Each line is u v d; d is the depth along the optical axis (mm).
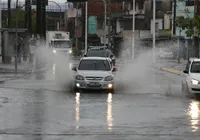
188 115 25922
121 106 29625
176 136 19906
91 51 70000
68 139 19125
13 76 55562
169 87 43469
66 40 110500
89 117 24891
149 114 26188
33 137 19516
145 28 151375
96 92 38375
